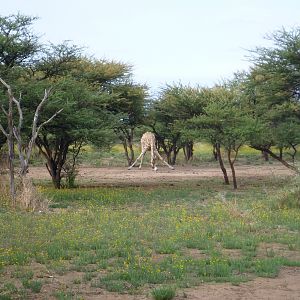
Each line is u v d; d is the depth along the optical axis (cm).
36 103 2347
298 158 5231
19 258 1073
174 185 2886
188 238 1284
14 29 2420
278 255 1133
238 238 1298
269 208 1819
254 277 955
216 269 984
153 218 1600
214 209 1769
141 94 3791
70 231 1370
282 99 2817
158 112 4384
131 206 1956
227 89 3581
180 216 1644
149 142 4372
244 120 2725
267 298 829
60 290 862
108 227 1433
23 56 2506
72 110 2441
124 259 1076
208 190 2562
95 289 876
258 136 2731
